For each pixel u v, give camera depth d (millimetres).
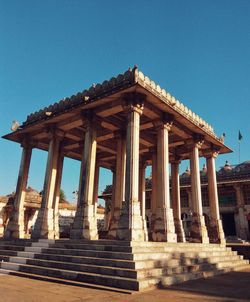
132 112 15109
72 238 15109
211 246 17766
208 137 21750
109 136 21453
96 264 11055
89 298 7738
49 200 18469
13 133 21938
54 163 19422
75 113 18234
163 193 15961
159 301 7457
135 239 12547
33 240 16234
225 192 36219
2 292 8422
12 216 20109
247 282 10891
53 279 10594
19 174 21297
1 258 14656
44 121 19625
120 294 8352
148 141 22484
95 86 17312
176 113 17797
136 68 15023
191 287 9633
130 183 13750
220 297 8062
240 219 33812
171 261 11836
